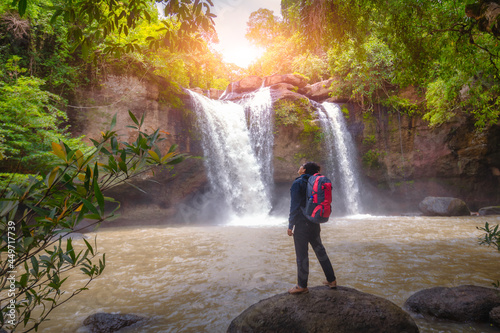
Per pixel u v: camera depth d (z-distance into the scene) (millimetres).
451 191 17391
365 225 11727
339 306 2936
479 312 3322
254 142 16953
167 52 13875
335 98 18562
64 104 12008
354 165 17906
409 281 4660
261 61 22594
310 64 20859
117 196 13758
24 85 9430
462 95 13477
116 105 13172
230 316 3570
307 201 3100
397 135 17797
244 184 16328
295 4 5938
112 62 13148
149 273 5445
